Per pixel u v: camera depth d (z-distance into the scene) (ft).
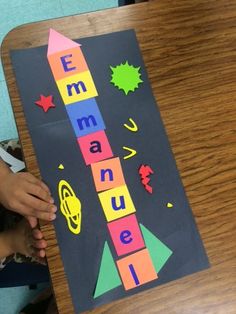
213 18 2.49
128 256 2.06
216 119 2.33
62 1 5.19
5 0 5.12
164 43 2.42
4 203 2.25
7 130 4.62
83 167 2.16
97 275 2.01
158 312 1.99
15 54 2.30
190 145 2.28
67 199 2.10
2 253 2.75
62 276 1.99
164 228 2.12
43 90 2.26
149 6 2.46
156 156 2.24
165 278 2.05
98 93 2.29
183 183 2.21
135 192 2.16
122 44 2.38
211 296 2.04
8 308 4.11
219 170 2.25
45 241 2.02
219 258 2.10
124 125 2.26
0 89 4.76
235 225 2.17
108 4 5.22
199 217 2.16
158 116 2.30
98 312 1.96
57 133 2.20
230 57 2.44
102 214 2.10
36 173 2.14
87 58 2.33
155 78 2.36
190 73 2.39
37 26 2.35
